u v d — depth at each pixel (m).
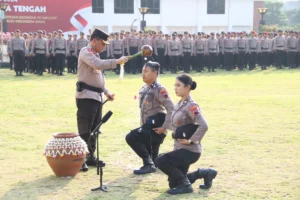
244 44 24.22
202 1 42.16
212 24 42.69
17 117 10.23
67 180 5.82
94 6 39.09
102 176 5.88
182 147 5.23
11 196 5.20
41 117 10.23
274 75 21.00
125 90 14.96
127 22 40.16
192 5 41.97
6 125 9.37
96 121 6.47
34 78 19.36
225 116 10.35
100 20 39.38
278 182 5.69
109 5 39.47
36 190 5.41
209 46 23.38
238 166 6.39
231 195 5.22
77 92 6.29
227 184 5.62
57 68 20.91
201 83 17.38
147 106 6.15
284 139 8.07
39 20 29.72
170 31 41.88
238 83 17.39
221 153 7.12
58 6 30.19
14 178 5.89
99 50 6.21
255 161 6.66
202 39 23.28
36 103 12.21
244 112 10.88
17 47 20.12
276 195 5.22
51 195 5.24
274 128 9.03
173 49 22.53
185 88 5.21
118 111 10.88
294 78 19.44
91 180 5.82
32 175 6.03
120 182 5.73
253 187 5.50
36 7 29.52
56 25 30.27
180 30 42.22
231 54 24.12
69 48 21.69
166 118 6.04
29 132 8.73
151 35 23.27
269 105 11.91
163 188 5.48
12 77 19.73
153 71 6.11
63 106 11.73
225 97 13.38
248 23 43.44
